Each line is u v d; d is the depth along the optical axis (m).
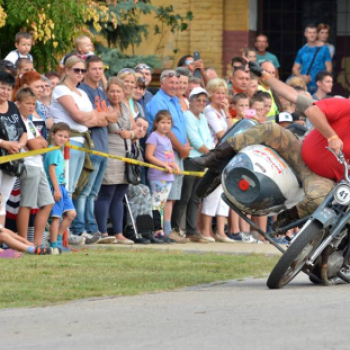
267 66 40.19
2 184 28.20
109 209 33.56
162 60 51.41
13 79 28.19
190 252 31.14
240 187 21.52
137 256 28.08
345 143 21.56
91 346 13.99
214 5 51.94
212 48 52.06
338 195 20.97
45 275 22.83
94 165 32.19
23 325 16.00
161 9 50.16
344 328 15.27
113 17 40.88
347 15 54.75
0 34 38.75
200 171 35.81
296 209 21.92
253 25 52.66
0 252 26.86
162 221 34.81
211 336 14.55
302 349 13.44
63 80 31.62
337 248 22.17
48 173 30.03
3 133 27.97
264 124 21.80
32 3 37.72
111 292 20.20
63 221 30.59
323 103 21.53
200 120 35.84
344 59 55.19
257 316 16.58
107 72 43.56
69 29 38.69
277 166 21.45
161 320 16.27
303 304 18.23
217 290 21.03
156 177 34.53
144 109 35.75
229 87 41.25
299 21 54.44
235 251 31.62
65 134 30.14
